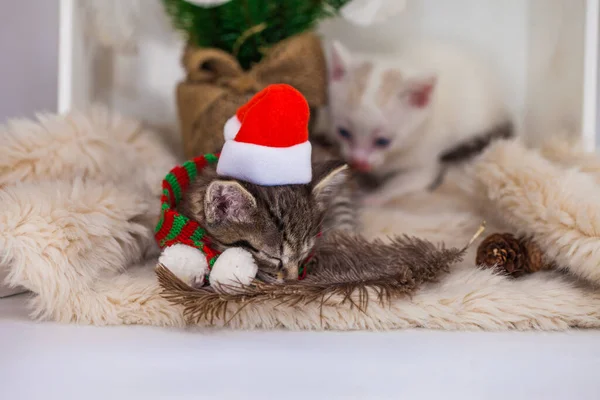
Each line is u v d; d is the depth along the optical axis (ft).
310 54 2.46
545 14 2.82
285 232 1.90
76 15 2.67
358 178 2.85
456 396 1.56
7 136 2.21
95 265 1.90
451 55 2.93
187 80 2.51
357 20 2.50
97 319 1.83
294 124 1.88
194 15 2.48
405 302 1.84
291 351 1.70
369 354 1.69
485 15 2.96
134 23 2.79
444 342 1.76
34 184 2.02
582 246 1.90
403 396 1.55
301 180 1.93
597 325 1.86
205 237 1.91
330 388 1.57
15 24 2.99
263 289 1.77
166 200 1.95
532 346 1.74
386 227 2.35
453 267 2.05
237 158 1.88
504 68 2.98
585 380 1.60
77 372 1.59
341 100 2.75
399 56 2.95
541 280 1.96
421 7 2.97
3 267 1.93
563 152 2.43
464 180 2.55
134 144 2.46
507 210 2.16
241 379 1.58
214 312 1.79
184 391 1.55
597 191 2.03
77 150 2.24
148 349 1.69
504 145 2.31
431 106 2.79
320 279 1.87
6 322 1.84
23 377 1.57
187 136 2.47
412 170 2.88
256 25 2.45
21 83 3.04
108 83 2.91
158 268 1.79
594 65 2.57
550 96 2.79
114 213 1.98
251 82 2.37
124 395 1.54
